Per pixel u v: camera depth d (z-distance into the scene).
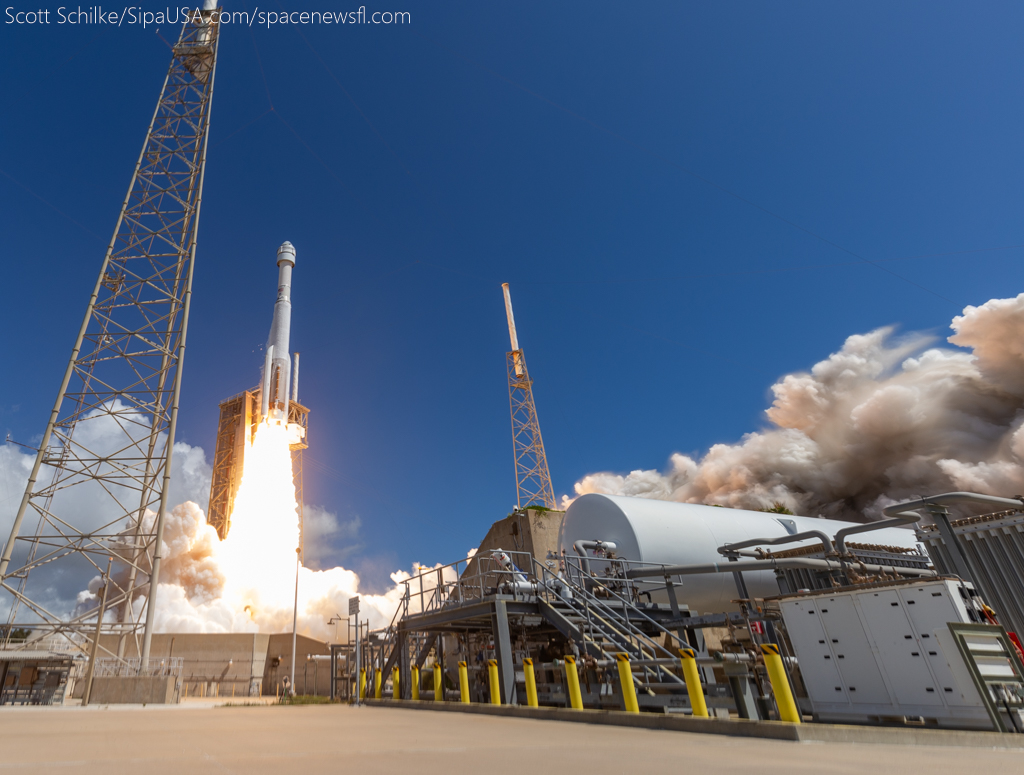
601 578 21.53
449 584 22.64
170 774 5.41
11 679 28.69
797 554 21.95
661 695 14.69
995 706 10.29
